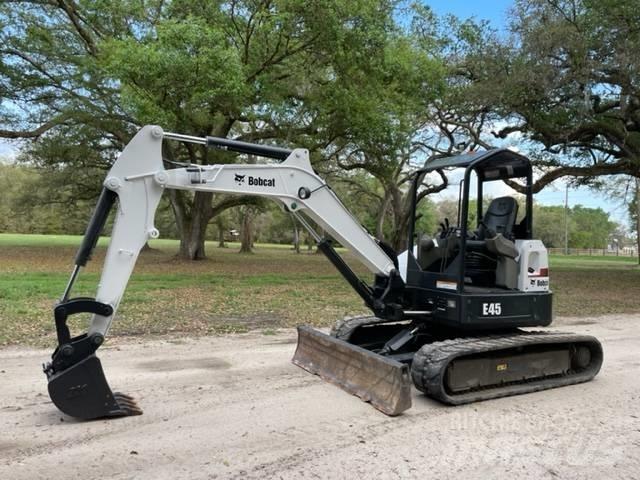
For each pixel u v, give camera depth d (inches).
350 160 997.8
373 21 590.6
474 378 214.2
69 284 183.0
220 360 265.9
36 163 1071.6
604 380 246.5
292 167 211.2
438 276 229.0
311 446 162.9
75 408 179.2
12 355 265.1
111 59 538.3
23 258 924.6
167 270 743.7
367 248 229.6
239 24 660.1
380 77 640.4
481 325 220.2
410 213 258.2
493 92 599.2
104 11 627.5
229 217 2014.0
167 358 267.7
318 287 578.6
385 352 241.1
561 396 221.1
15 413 187.9
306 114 725.3
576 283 729.6
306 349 257.1
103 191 185.2
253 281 617.9
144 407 195.8
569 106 612.4
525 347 229.3
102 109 695.7
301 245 2588.6
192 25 522.0
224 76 525.3
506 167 249.9
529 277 233.3
